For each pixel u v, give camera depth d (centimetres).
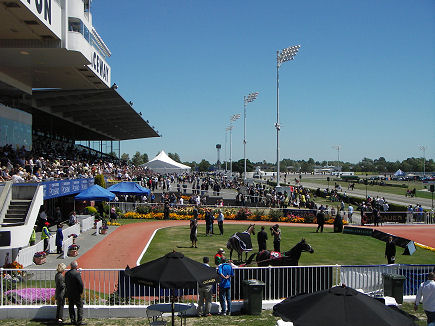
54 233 2423
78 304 1036
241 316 1118
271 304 1188
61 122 5734
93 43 3297
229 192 6184
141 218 3700
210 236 2734
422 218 3922
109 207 3631
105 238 2583
